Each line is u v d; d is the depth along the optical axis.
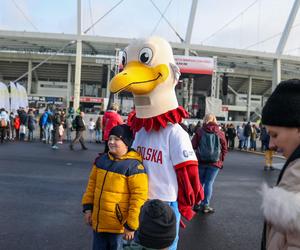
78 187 7.71
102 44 37.09
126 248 2.01
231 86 55.94
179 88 24.42
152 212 1.79
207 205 6.29
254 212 6.43
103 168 2.96
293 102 1.44
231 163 14.30
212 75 24.03
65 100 50.50
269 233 1.46
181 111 2.88
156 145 2.85
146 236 1.77
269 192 1.42
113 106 8.72
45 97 49.94
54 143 15.42
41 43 40.16
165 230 1.76
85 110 47.50
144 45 2.87
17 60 48.62
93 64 47.84
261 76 52.28
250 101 54.72
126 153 2.94
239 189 8.58
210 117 6.31
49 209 5.94
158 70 2.80
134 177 2.83
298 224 1.30
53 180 8.34
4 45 43.16
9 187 7.38
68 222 5.30
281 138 1.49
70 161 11.61
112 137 2.92
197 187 2.79
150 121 2.84
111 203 2.86
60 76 52.94
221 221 5.78
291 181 1.36
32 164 10.57
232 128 23.14
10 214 5.56
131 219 2.77
